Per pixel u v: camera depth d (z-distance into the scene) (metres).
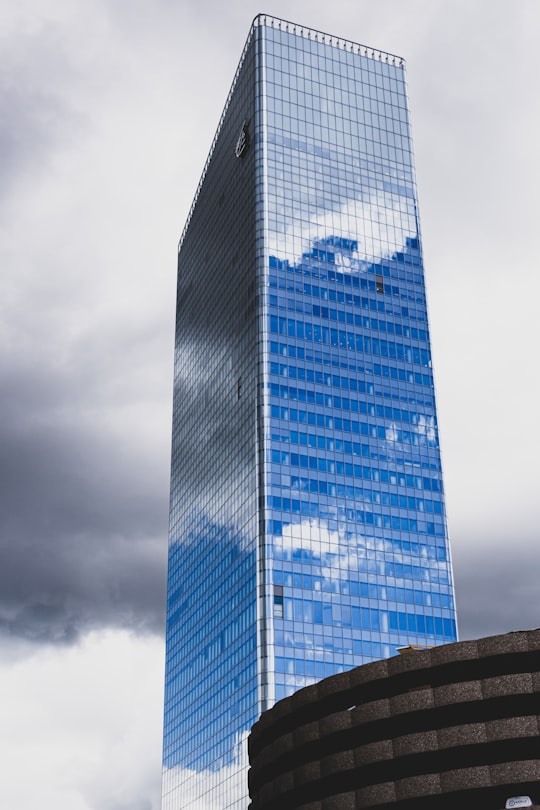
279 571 168.50
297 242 197.38
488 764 66.00
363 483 182.25
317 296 194.50
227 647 179.00
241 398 191.88
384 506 182.25
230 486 191.25
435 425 194.62
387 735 70.38
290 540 171.62
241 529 181.12
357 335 194.75
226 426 199.25
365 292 199.62
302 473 178.12
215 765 177.75
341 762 71.25
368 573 174.88
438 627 176.00
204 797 181.75
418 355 199.12
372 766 69.31
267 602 165.50
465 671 69.06
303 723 78.31
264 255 193.50
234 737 169.12
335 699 74.69
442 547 183.75
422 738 67.50
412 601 176.12
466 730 66.12
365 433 186.75
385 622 171.88
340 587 171.38
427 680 70.00
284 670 161.25
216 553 194.12
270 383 183.00
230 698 173.75
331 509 177.25
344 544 175.38
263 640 162.50
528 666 67.50
